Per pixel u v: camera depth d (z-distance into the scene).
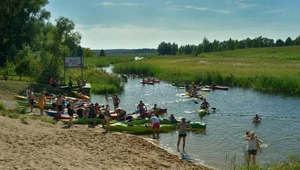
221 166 16.67
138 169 14.02
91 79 52.44
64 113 27.19
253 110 33.72
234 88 53.19
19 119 21.23
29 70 49.28
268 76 52.78
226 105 37.00
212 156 18.36
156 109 28.41
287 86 48.22
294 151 19.55
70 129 21.52
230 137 22.67
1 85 37.44
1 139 14.92
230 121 28.28
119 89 49.44
